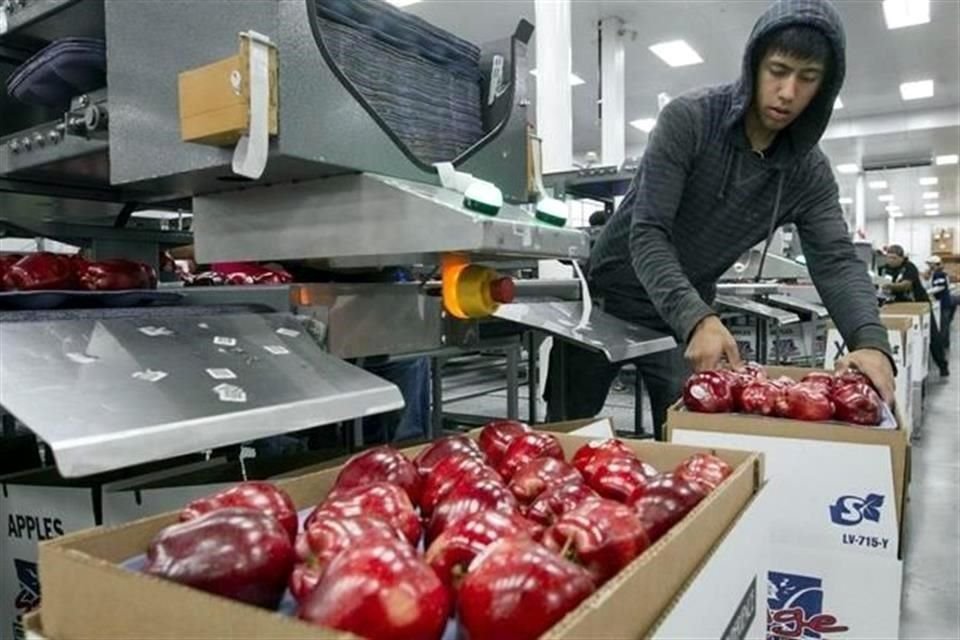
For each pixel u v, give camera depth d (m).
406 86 1.11
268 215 1.10
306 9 0.90
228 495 0.60
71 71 1.11
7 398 0.65
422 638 0.41
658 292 1.44
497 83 1.31
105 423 0.66
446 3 6.13
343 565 0.43
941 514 2.88
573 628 0.37
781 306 3.99
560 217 1.17
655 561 0.48
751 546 0.73
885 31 6.91
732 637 0.64
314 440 1.44
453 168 1.10
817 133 1.50
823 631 1.11
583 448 0.83
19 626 0.96
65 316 0.88
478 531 0.52
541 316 1.56
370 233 0.99
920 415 4.54
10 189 1.40
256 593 0.47
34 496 0.95
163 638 0.40
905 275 7.19
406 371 1.87
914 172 13.67
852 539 1.08
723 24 6.74
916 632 1.90
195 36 0.93
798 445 1.11
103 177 1.36
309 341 1.02
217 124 0.87
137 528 0.55
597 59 7.55
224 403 0.77
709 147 1.57
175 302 1.14
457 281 1.10
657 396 2.01
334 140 0.94
